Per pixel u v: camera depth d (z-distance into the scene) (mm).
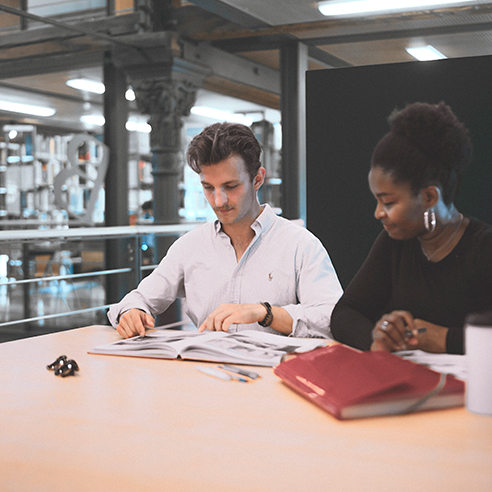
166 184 4957
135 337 1141
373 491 485
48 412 704
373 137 2025
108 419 676
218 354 977
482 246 1057
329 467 533
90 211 4727
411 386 686
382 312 1165
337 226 2102
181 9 4465
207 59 5020
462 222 1083
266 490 490
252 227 1346
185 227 3334
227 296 1370
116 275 4629
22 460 561
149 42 4484
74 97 7367
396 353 920
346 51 4984
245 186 1237
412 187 1060
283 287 1348
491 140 1765
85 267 6242
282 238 1354
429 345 936
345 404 662
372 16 4004
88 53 4949
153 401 746
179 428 644
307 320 1187
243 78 5602
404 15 3959
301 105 4703
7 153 7758
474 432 618
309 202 2139
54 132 9141
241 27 4363
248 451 575
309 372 788
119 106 5055
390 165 1062
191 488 496
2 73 5594
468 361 685
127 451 579
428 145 1046
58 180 4484
